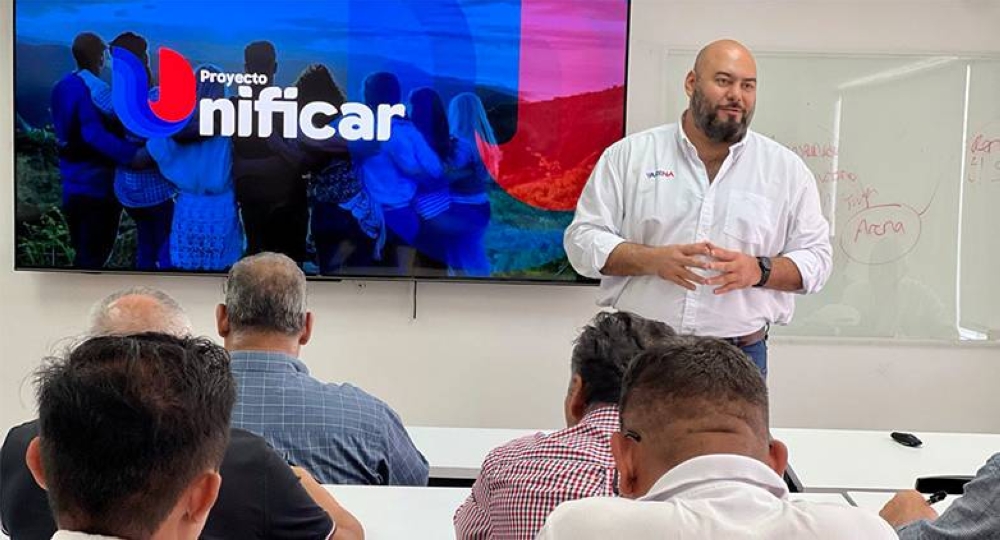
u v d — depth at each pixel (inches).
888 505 70.0
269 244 143.9
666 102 148.3
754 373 43.4
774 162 116.0
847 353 153.3
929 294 150.7
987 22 147.5
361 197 143.8
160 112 141.5
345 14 141.3
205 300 150.1
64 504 37.1
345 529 63.0
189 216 143.3
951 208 149.5
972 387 153.6
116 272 144.0
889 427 154.3
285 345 75.6
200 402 38.6
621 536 38.7
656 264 106.8
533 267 145.9
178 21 140.3
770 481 40.8
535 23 141.5
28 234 142.8
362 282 150.5
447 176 143.9
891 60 147.6
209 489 39.5
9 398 150.6
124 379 37.4
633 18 147.3
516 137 143.3
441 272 145.6
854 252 150.3
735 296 113.0
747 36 147.4
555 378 152.9
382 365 152.4
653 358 44.6
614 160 119.7
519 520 55.7
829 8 147.1
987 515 52.4
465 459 97.4
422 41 141.8
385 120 142.7
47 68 140.3
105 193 142.6
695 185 116.0
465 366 152.7
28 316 149.6
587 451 57.4
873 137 148.5
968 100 148.2
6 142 145.8
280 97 141.9
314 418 73.3
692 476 40.4
